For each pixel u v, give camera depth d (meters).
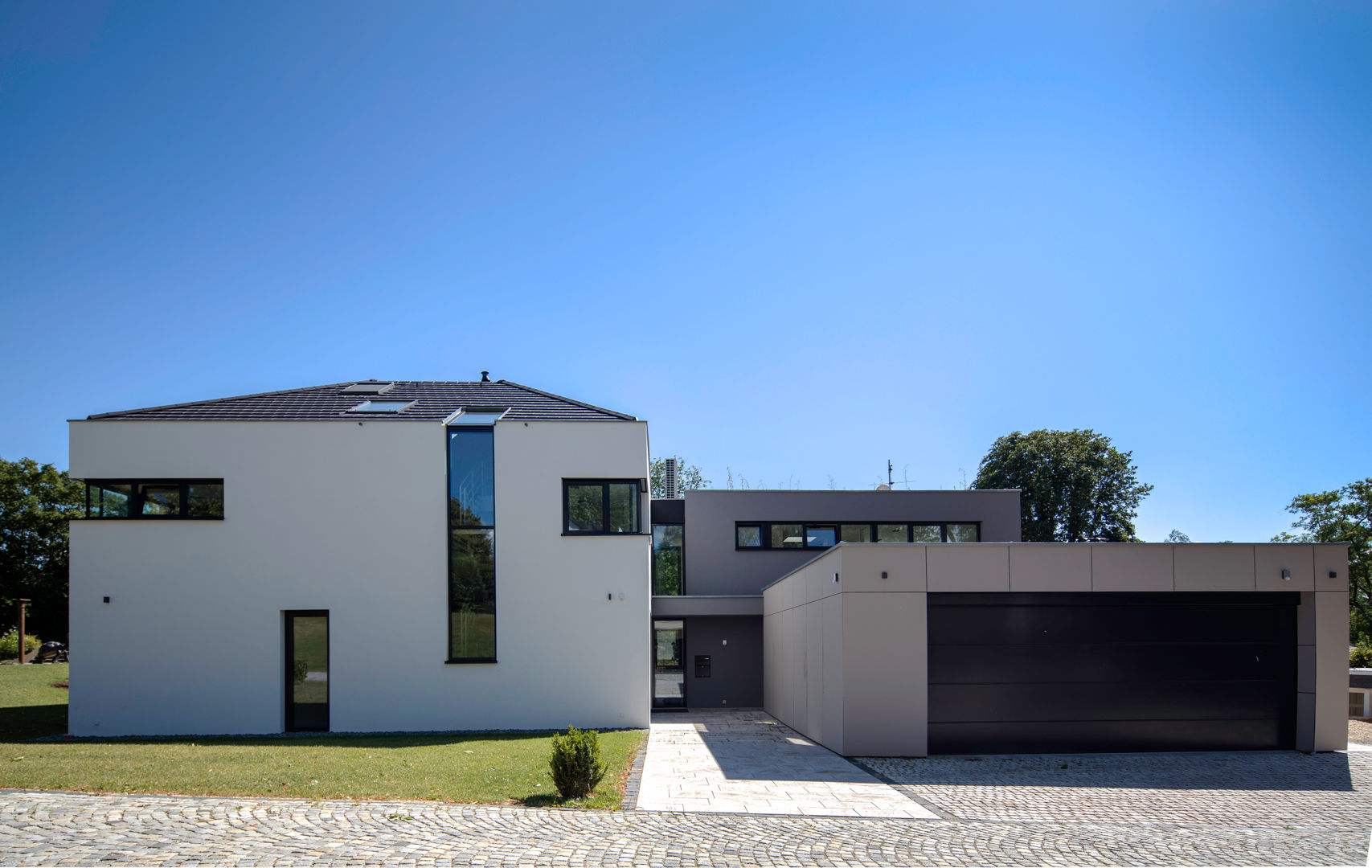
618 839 7.65
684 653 21.50
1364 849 7.93
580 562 16.19
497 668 15.82
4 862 6.24
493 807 8.61
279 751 11.91
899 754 12.86
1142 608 13.62
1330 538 32.88
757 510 22.84
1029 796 10.12
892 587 13.19
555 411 17.62
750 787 10.31
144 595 15.39
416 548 15.91
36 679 24.78
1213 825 8.79
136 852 6.62
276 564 15.65
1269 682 13.69
